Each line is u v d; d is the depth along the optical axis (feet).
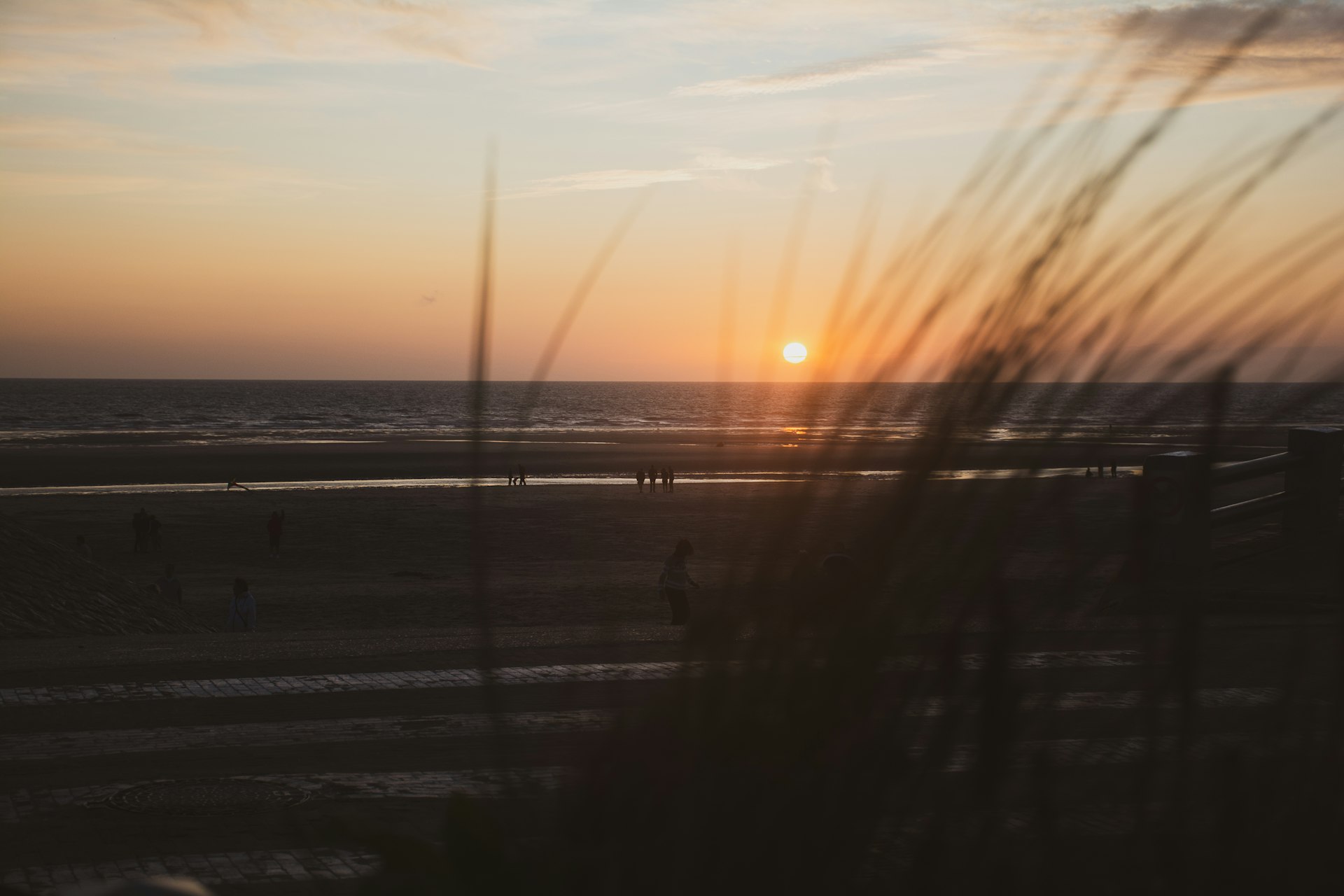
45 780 15.92
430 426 432.25
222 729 18.58
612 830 3.31
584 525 64.34
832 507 3.21
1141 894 3.46
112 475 202.39
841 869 3.27
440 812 14.23
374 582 87.25
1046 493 3.19
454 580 85.05
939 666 3.29
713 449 288.51
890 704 3.28
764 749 3.28
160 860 12.96
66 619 34.76
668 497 156.97
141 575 95.30
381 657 23.99
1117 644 3.43
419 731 18.31
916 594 3.24
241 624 45.32
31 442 303.68
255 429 398.83
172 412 520.83
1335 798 3.67
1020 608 3.29
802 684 3.27
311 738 18.06
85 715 19.53
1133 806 3.48
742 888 3.23
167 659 24.03
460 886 3.19
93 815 14.47
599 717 3.45
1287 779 3.68
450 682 21.61
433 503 150.82
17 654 24.79
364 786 15.51
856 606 3.25
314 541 115.75
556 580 80.28
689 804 3.27
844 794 3.28
